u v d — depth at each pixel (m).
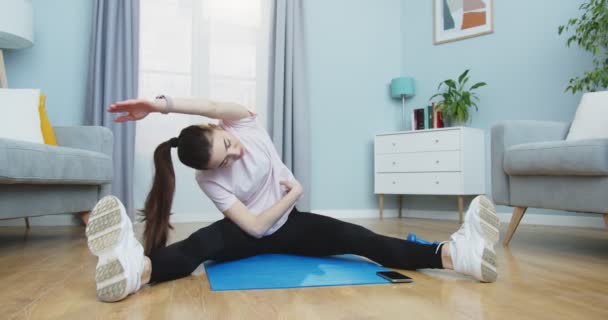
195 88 3.49
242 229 1.43
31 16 2.79
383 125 4.19
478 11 3.67
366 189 4.08
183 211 3.45
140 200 3.31
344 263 1.47
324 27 3.99
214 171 1.35
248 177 1.37
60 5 3.18
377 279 1.24
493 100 3.53
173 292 1.12
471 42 3.71
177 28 3.46
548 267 1.46
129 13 3.17
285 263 1.47
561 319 0.88
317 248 1.50
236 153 1.26
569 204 1.82
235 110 1.35
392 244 1.35
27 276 1.33
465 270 1.21
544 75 3.25
